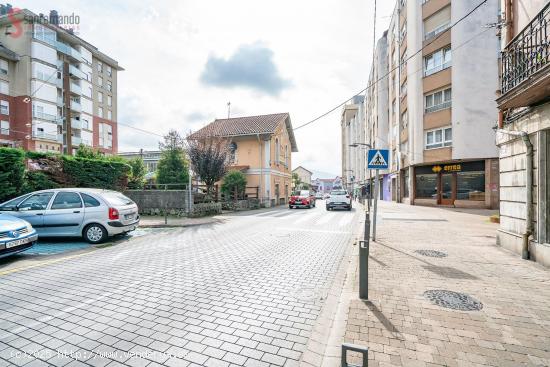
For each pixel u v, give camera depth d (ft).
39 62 118.11
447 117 61.26
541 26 16.55
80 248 24.54
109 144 160.76
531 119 18.79
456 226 35.86
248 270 18.20
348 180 248.93
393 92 92.22
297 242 27.35
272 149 84.99
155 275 17.16
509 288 14.17
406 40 74.90
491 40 57.16
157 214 50.11
